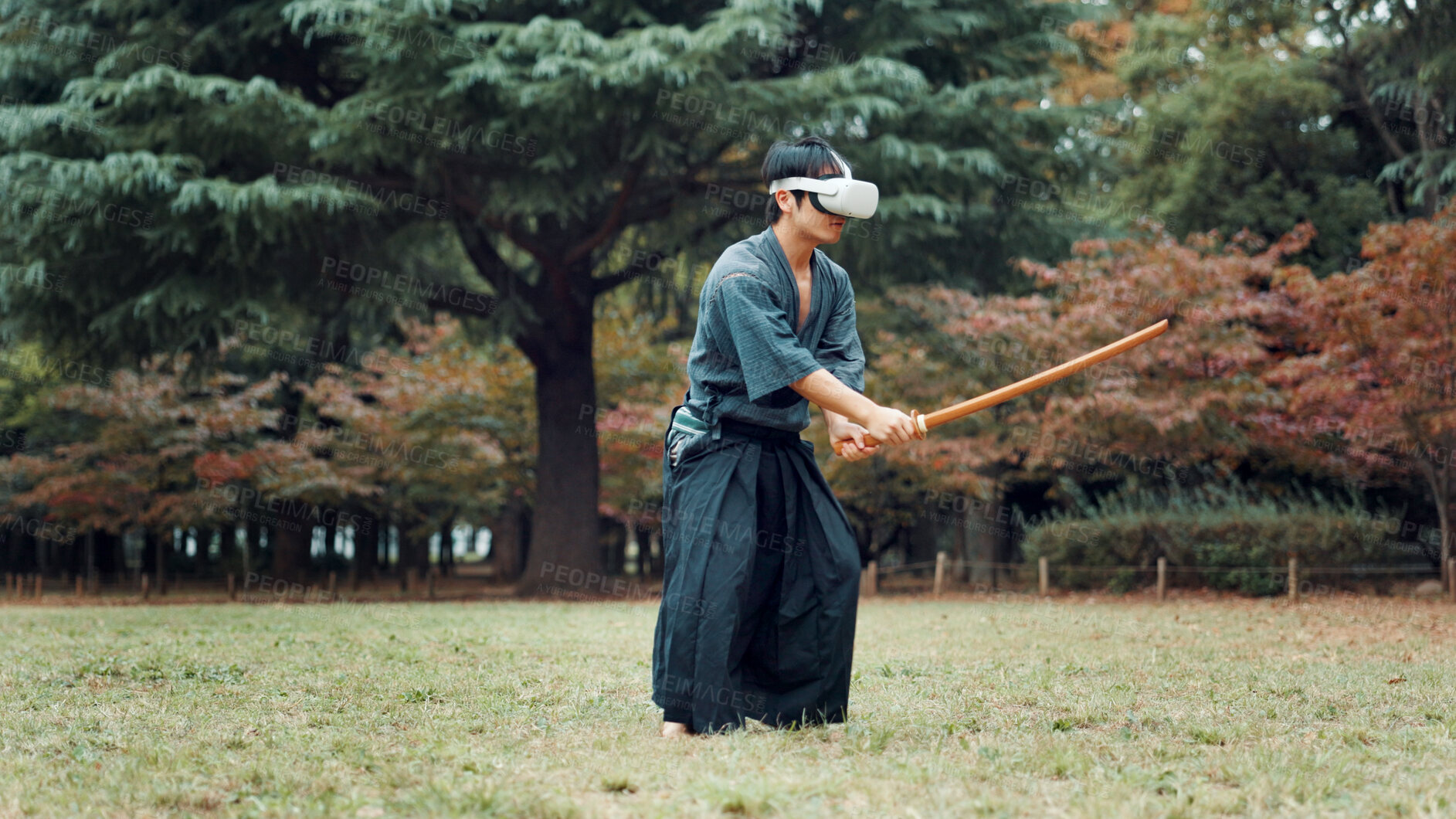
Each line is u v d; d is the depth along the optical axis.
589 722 3.84
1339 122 18.02
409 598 16.67
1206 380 13.39
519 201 13.09
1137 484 16.75
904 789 2.66
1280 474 16.77
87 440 20.19
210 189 12.02
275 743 3.44
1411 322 11.77
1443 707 4.10
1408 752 3.22
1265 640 7.44
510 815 2.48
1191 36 17.89
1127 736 3.49
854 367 3.75
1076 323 13.35
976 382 14.79
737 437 3.60
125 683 5.05
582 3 13.70
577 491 15.70
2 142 12.99
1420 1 14.06
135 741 3.48
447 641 7.30
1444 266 11.16
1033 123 14.64
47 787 2.87
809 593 3.57
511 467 18.58
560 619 9.80
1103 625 8.87
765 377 3.41
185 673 5.35
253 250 13.00
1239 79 16.30
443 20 12.62
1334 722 3.84
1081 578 14.46
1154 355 13.19
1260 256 13.73
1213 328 13.20
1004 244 15.64
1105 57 19.59
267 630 8.50
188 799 2.71
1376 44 15.98
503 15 13.73
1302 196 16.58
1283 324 14.19
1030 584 15.11
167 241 12.60
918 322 15.34
